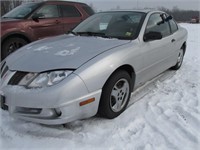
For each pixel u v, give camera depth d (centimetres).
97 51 304
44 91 256
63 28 682
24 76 276
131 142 268
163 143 265
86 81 268
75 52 303
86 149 257
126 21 397
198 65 607
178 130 291
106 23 409
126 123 309
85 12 746
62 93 254
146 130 291
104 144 265
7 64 312
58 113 263
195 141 268
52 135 282
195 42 1100
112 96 315
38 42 377
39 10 640
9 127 298
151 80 475
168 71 543
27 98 261
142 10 432
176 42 490
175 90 420
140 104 362
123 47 328
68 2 715
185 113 332
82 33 403
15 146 264
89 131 290
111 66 294
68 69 268
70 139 275
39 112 265
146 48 367
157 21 434
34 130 292
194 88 430
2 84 287
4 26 570
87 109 277
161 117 322
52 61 283
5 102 281
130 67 340
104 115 311
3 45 573
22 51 340
